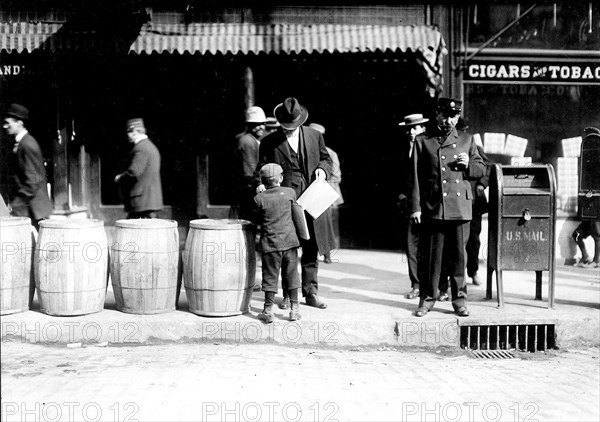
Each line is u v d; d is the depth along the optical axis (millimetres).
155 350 6246
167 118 11156
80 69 10898
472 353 6574
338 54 10516
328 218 7828
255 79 11023
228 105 11070
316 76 11016
